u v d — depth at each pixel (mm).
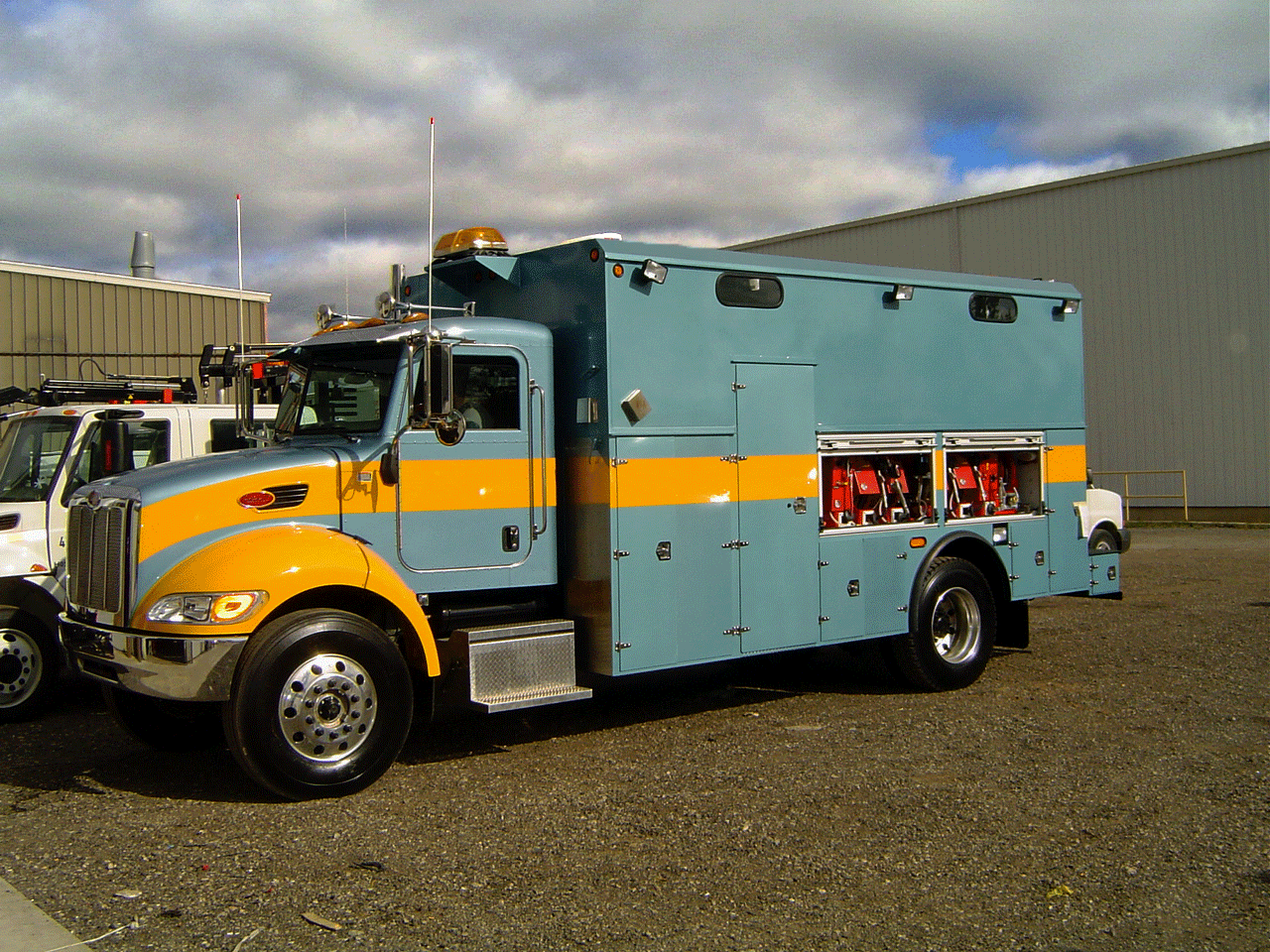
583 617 6840
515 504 6660
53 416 8234
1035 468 9211
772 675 9125
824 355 7781
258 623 5477
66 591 6473
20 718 7660
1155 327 23359
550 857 4730
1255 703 7418
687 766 6199
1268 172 21828
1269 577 14125
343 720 5652
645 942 3873
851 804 5414
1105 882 4387
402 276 6930
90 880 4496
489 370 6609
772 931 3961
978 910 4129
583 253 6797
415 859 4719
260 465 5914
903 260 26688
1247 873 4457
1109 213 23828
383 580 5844
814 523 7676
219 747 6910
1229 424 22547
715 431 7160
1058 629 10820
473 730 7191
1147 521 23328
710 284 7164
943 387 8508
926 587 8188
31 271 16156
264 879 4496
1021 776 5844
